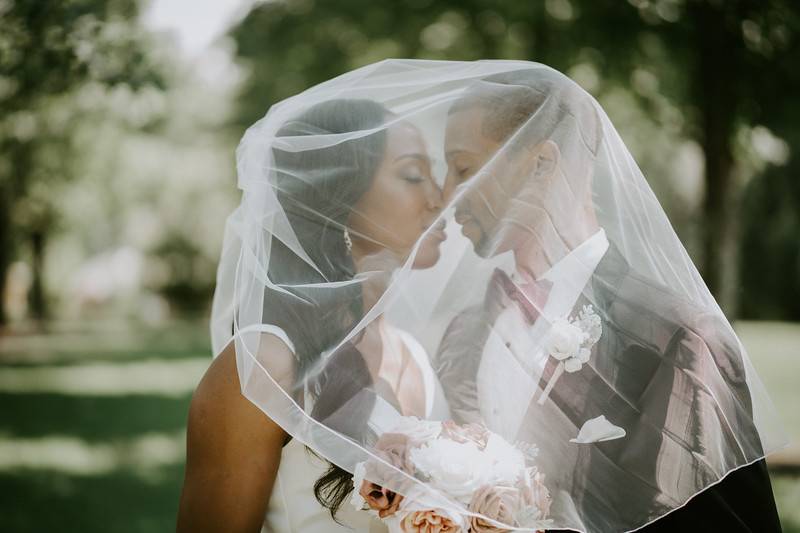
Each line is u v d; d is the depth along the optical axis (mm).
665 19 6355
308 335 1841
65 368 13797
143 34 4980
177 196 23266
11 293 25594
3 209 18891
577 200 2039
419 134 2041
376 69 2158
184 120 16828
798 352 14750
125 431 8547
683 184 10086
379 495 1733
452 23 8484
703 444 1833
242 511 1782
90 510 5680
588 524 1808
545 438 1865
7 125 7762
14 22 4457
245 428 1777
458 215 2004
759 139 6961
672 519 1823
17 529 5227
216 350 2361
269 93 10367
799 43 5895
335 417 1796
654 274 2045
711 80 6309
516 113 2047
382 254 1979
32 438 8148
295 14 9195
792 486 5840
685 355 1894
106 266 29625
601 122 2107
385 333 1925
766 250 21266
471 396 1914
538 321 1934
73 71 4688
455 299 1962
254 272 1870
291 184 1963
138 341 19344
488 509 1684
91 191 18922
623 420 1864
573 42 7074
